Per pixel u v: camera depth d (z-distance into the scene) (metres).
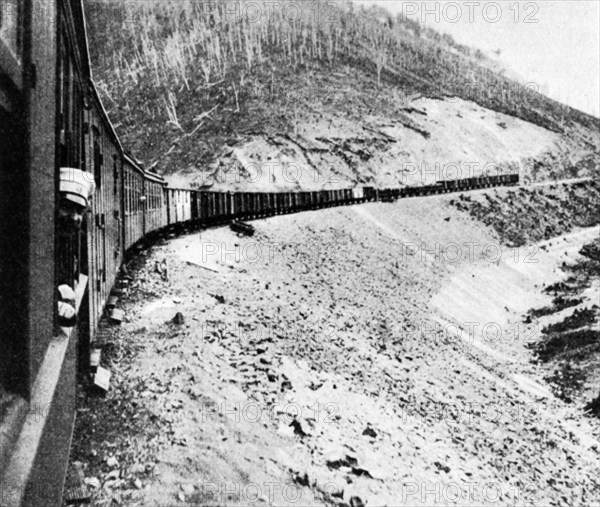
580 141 88.25
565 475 13.96
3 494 3.14
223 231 26.27
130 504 6.50
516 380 20.81
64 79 6.24
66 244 6.39
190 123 65.81
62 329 5.88
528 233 50.84
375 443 10.85
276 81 76.06
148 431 8.06
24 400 4.08
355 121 68.12
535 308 31.31
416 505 9.22
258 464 8.20
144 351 10.68
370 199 45.25
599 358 21.50
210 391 9.68
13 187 3.90
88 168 8.68
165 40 93.38
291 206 36.38
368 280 28.28
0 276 3.89
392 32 119.50
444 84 95.12
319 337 16.25
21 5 3.74
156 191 22.11
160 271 16.64
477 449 13.49
